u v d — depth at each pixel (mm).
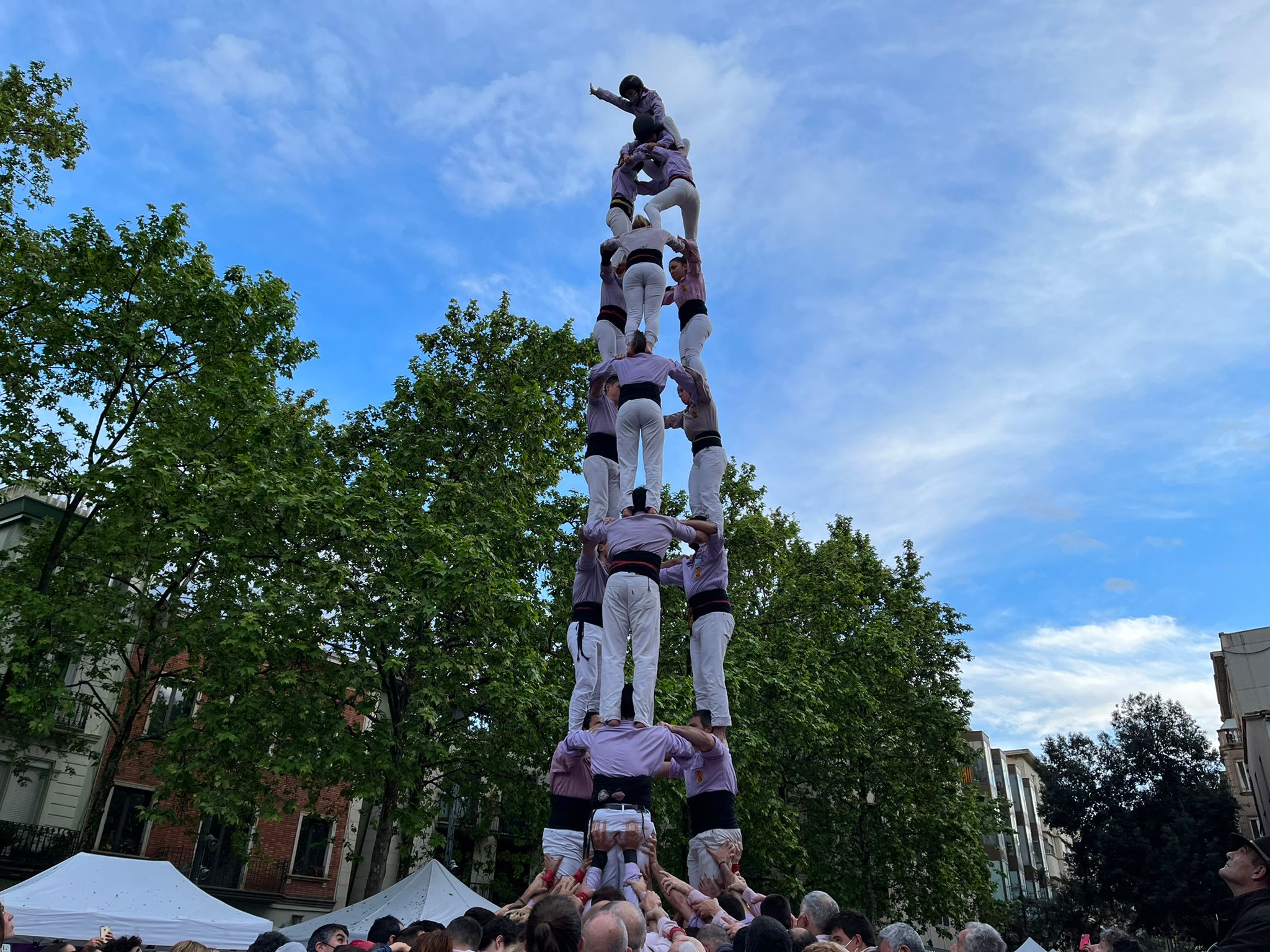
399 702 17500
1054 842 65188
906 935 4609
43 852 21031
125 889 10250
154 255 17484
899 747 24969
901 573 29984
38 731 15164
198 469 15703
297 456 17969
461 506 18516
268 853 24750
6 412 17156
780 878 22484
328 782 15836
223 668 15164
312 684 15117
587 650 7613
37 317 17047
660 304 8461
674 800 17891
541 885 6719
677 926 5320
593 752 6609
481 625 16359
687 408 8430
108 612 15680
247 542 15539
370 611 15945
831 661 24594
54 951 7180
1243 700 34906
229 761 14609
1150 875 31984
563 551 20688
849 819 24062
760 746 19141
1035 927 38969
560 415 21141
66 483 17125
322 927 6441
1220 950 3783
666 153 9242
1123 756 35031
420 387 19578
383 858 16500
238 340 18250
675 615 21016
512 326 21734
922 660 27438
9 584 15383
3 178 17344
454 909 11188
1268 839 4031
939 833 24484
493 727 17328
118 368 17234
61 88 17938
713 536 7723
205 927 10273
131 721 16141
